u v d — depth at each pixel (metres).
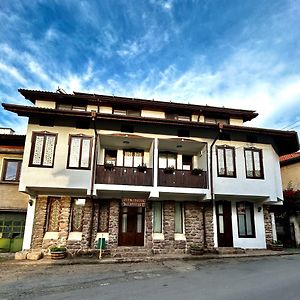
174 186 13.75
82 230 13.30
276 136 15.62
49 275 8.98
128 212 14.55
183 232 14.54
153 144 14.27
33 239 12.98
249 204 15.75
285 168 20.78
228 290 6.80
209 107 16.69
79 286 7.45
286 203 17.80
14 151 14.86
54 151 13.20
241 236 15.09
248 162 15.07
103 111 15.78
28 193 13.08
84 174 13.10
